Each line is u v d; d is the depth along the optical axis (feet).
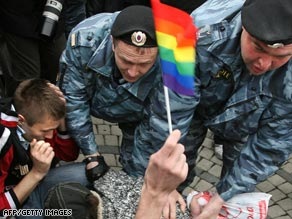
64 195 6.14
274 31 5.89
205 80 7.22
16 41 10.58
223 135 8.38
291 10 5.91
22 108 7.56
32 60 10.88
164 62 5.67
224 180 7.98
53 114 7.57
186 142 8.71
